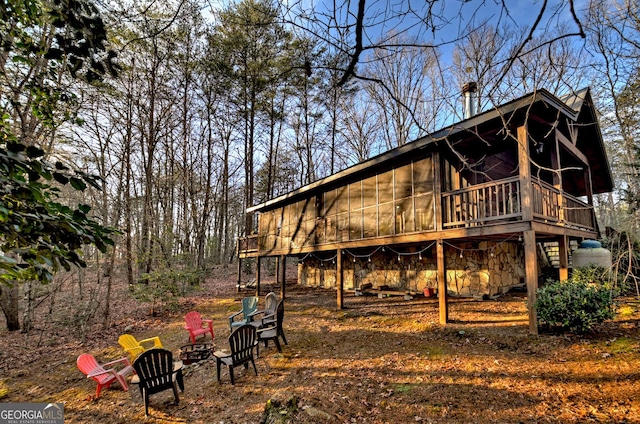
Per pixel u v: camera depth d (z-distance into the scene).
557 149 7.33
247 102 19.62
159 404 4.95
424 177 7.98
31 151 1.80
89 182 2.04
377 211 9.24
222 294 14.54
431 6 2.04
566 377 4.37
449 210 7.48
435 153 7.68
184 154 18.88
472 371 4.92
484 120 6.36
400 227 8.51
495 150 9.00
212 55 13.23
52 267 1.91
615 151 13.41
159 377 4.79
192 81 18.02
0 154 1.65
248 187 21.41
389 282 11.85
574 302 5.50
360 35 1.86
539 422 3.56
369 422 3.95
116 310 11.71
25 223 1.74
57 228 1.91
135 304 12.51
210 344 7.61
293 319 9.20
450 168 8.07
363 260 13.01
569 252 11.48
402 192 8.53
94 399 5.29
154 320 10.47
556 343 5.41
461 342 6.11
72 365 6.92
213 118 20.94
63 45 2.22
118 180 13.18
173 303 11.56
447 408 4.05
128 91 13.88
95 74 2.46
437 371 5.06
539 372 4.61
